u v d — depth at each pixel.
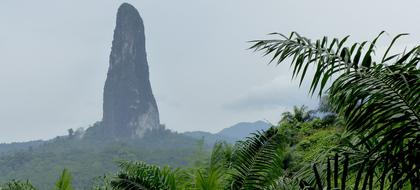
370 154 3.04
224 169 6.48
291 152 7.61
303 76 3.20
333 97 3.22
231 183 6.27
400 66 2.95
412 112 2.91
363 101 2.99
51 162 180.00
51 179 164.12
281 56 3.23
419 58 2.95
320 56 3.12
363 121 2.99
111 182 6.86
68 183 8.66
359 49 3.05
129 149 182.25
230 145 6.93
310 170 3.81
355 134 3.58
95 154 184.12
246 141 6.24
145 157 172.00
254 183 6.13
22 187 9.52
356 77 2.99
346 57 3.02
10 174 171.38
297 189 3.97
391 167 3.07
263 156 6.13
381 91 2.91
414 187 3.07
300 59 3.17
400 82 2.92
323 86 3.16
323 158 3.77
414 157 3.03
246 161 6.17
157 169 6.92
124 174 6.81
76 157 186.12
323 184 3.68
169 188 6.79
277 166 6.07
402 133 2.91
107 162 174.75
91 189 8.24
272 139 6.18
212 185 6.25
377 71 2.98
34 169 175.62
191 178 6.92
